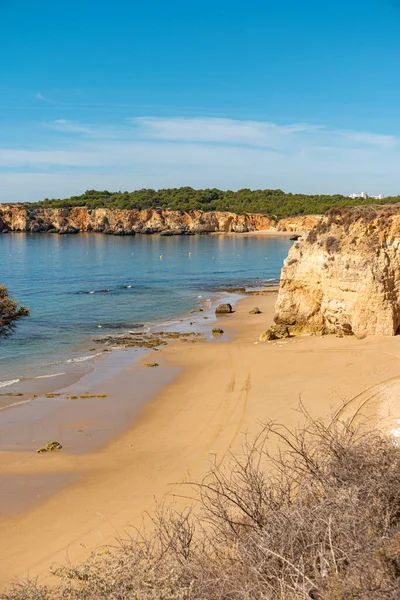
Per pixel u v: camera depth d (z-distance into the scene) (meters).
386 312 29.23
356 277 30.00
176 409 22.50
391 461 7.43
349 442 8.23
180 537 7.49
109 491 15.38
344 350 27.55
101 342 37.00
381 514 6.56
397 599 5.18
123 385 26.67
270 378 24.91
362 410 18.14
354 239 30.88
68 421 21.78
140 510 13.98
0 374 29.25
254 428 18.77
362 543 6.08
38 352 34.25
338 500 6.75
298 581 6.11
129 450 18.47
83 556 11.93
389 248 29.58
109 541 12.52
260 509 7.48
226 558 6.90
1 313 27.05
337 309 31.41
